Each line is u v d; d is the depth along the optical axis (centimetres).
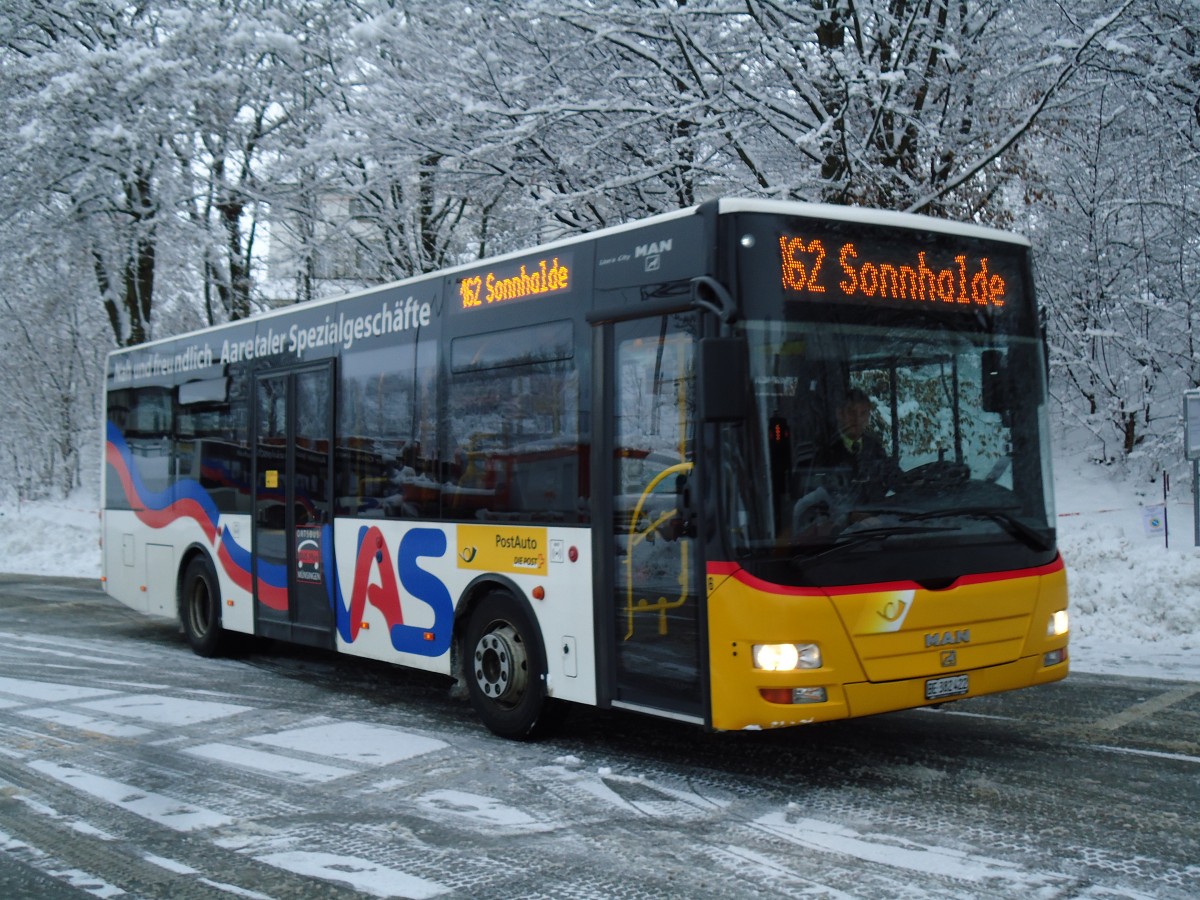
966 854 501
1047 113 1401
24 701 887
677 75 1364
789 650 575
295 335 986
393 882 481
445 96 1415
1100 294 1631
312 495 951
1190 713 768
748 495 584
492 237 1706
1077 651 1012
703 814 571
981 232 675
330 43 1588
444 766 677
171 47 1577
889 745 707
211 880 488
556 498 706
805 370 603
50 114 1592
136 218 1912
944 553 621
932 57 1364
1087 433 1806
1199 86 1441
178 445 1169
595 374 681
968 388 654
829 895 456
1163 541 1324
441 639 801
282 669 1048
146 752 717
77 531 2267
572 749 715
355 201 1739
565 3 1330
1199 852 498
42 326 2378
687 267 625
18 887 485
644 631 643
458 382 797
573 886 472
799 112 1371
